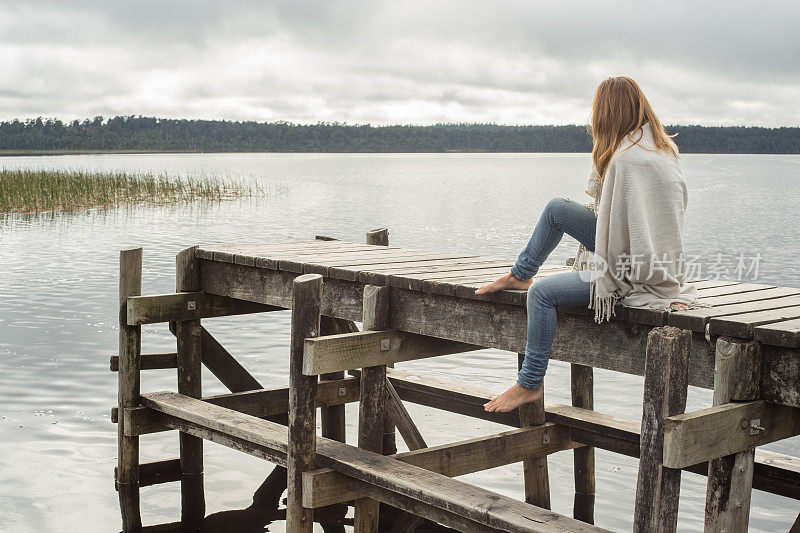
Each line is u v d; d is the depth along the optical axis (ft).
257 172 245.65
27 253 59.21
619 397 25.79
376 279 16.37
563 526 11.68
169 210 100.68
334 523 18.35
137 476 20.01
